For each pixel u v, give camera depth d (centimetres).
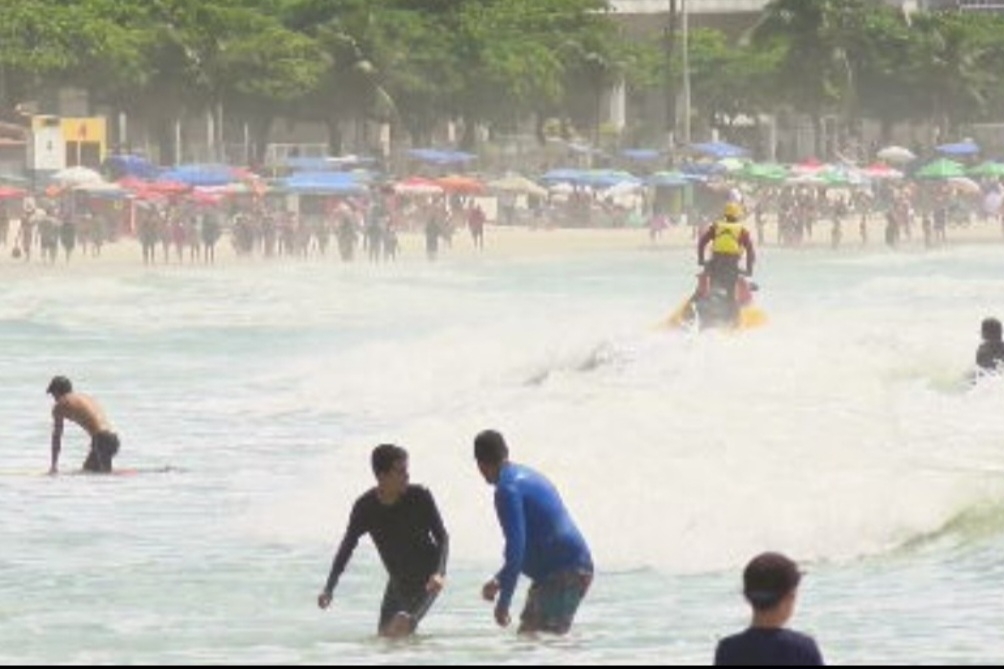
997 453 7500
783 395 8762
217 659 4962
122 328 16938
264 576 6128
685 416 8144
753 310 10906
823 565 6072
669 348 10038
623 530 6425
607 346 10381
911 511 6450
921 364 9669
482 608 5550
